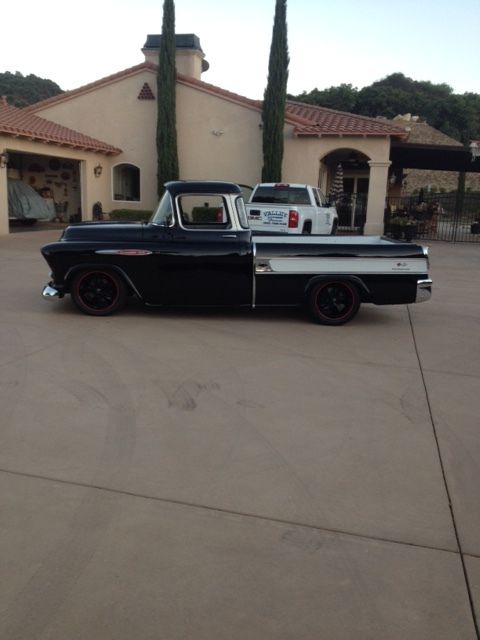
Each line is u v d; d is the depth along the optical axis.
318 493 3.43
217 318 7.86
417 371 5.79
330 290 7.64
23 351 5.96
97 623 2.39
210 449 3.94
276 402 4.82
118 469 3.63
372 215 21.11
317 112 23.50
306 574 2.72
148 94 22.17
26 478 3.49
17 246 15.18
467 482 3.62
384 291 7.59
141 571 2.71
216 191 7.62
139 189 23.28
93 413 4.46
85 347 6.19
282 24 19.83
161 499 3.31
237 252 7.50
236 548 2.89
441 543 2.99
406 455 3.95
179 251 7.49
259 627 2.40
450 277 12.68
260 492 3.42
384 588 2.64
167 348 6.28
